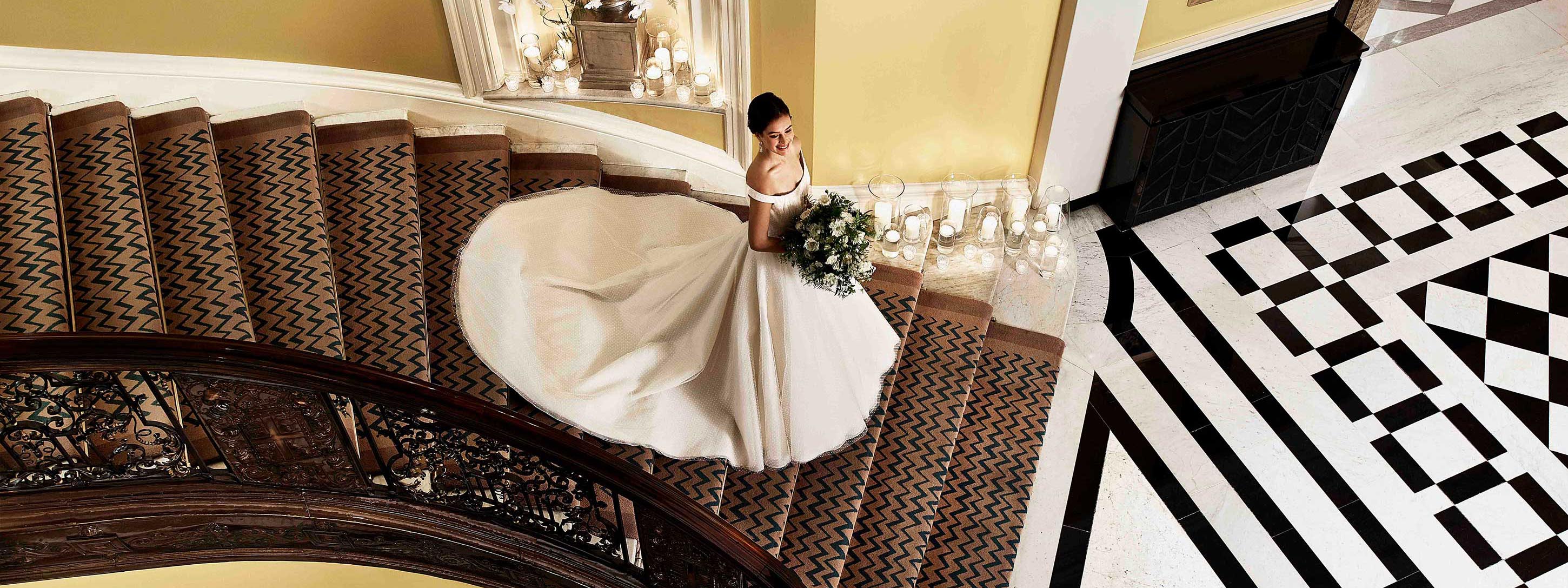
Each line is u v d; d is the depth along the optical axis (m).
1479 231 5.54
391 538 3.23
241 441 2.82
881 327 4.19
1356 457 4.74
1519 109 6.08
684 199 4.37
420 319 3.69
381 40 4.24
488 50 4.36
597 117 4.65
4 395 2.73
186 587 3.50
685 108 4.54
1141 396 4.99
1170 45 5.12
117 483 2.86
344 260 3.87
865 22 4.20
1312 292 5.33
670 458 3.77
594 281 3.92
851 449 4.34
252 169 4.03
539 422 2.82
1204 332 5.21
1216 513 4.61
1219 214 5.71
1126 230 5.66
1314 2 5.28
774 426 3.77
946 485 4.60
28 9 3.78
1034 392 4.91
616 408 3.69
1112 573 4.46
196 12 3.96
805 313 3.56
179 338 2.52
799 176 3.20
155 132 4.02
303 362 2.60
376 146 4.28
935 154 5.09
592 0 4.16
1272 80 5.00
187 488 2.93
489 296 3.92
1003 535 4.45
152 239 3.60
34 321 3.09
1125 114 5.09
